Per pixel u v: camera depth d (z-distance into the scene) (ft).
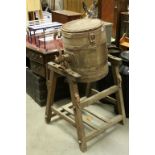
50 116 7.79
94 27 5.96
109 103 8.80
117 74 7.22
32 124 7.86
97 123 7.61
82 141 6.51
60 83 9.00
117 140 7.04
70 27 6.12
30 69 9.36
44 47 8.09
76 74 6.11
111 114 8.25
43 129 7.62
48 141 7.08
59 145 6.91
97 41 6.10
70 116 7.47
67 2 14.29
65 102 9.21
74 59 6.20
